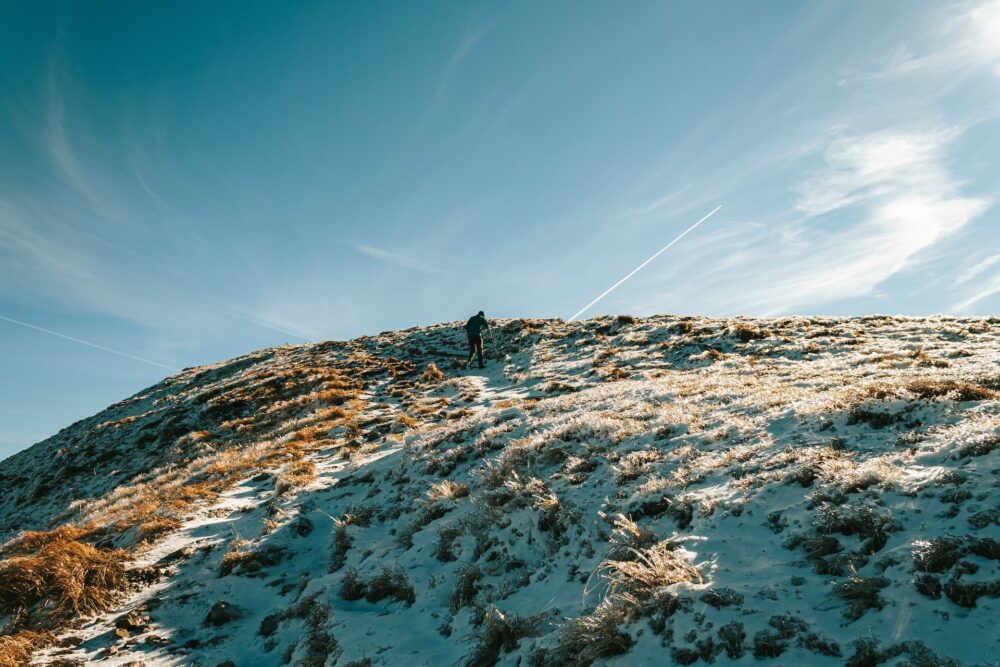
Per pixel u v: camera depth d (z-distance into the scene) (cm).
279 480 1405
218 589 930
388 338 4425
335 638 692
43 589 875
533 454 1041
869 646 378
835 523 524
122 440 2834
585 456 966
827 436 764
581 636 500
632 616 500
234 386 3284
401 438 1745
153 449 2556
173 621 842
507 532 806
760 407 1024
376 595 802
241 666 729
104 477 2386
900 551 457
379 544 980
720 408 1098
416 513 1048
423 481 1205
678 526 650
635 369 2356
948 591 399
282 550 1057
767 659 403
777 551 529
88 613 854
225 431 2533
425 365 3278
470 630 631
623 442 996
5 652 727
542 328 3812
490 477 993
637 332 3195
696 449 871
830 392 1017
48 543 1259
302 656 701
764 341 2478
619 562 562
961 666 336
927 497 513
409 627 683
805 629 416
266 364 3978
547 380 2436
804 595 454
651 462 862
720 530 596
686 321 3303
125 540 1151
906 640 372
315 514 1220
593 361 2633
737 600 466
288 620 808
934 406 743
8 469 3241
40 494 2478
